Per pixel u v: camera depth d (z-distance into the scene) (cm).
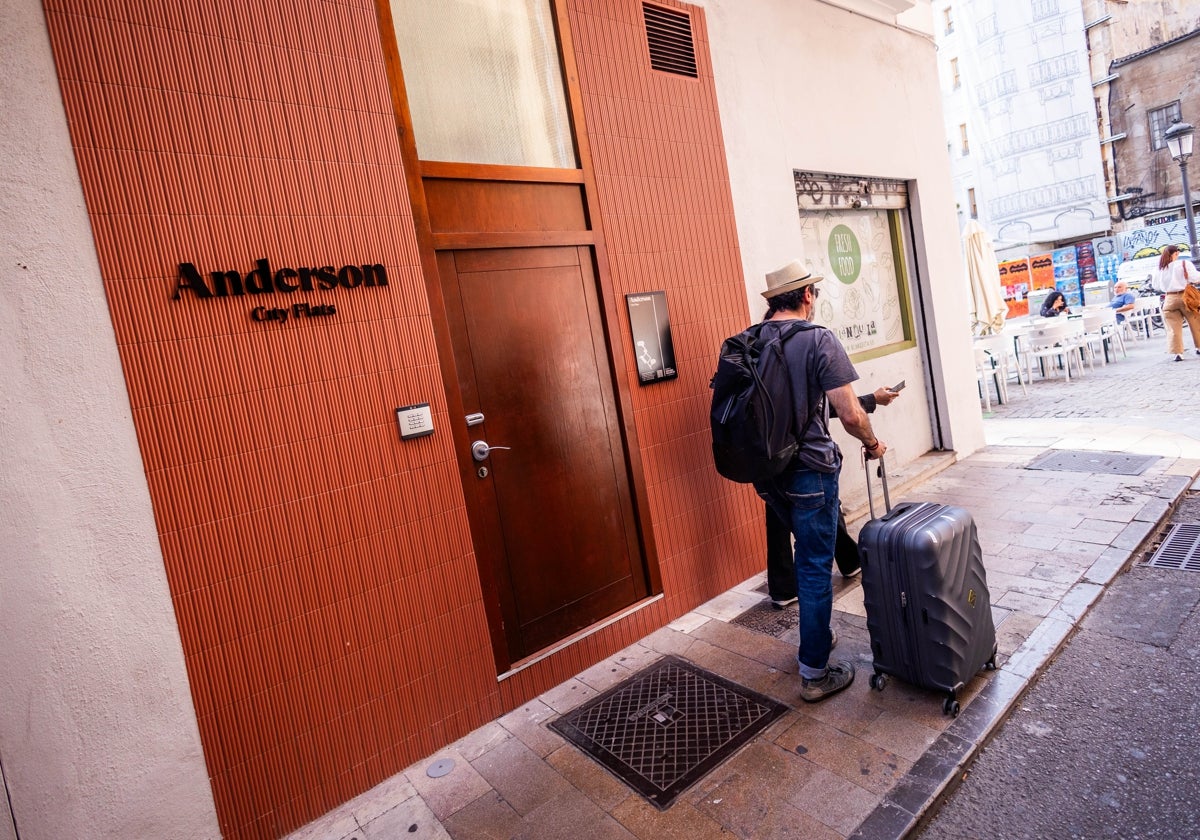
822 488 287
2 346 204
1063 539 421
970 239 890
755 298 461
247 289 247
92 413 218
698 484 406
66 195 215
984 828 216
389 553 280
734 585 423
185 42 238
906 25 637
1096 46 2314
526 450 331
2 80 206
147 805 225
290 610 255
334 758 264
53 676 209
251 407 248
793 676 308
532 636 329
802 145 512
